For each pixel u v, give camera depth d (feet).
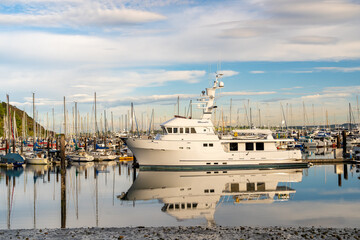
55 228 70.44
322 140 360.07
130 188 124.26
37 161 209.87
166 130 156.25
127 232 64.13
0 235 62.44
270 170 160.76
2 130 441.27
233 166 158.92
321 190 115.55
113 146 340.80
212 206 94.48
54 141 352.90
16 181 146.72
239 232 63.36
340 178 140.36
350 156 201.98
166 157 156.35
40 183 140.87
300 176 145.89
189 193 112.78
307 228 67.15
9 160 203.10
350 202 97.45
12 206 99.09
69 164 211.61
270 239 58.18
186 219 81.41
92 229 67.31
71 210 92.94
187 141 154.61
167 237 60.03
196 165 156.35
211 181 134.00
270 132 167.32
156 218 82.99
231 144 162.09
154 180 137.28
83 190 123.34
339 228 66.90
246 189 118.32
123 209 93.04
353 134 388.57
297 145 313.32
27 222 81.10
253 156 160.76
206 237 59.88
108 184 135.23
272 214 84.64
